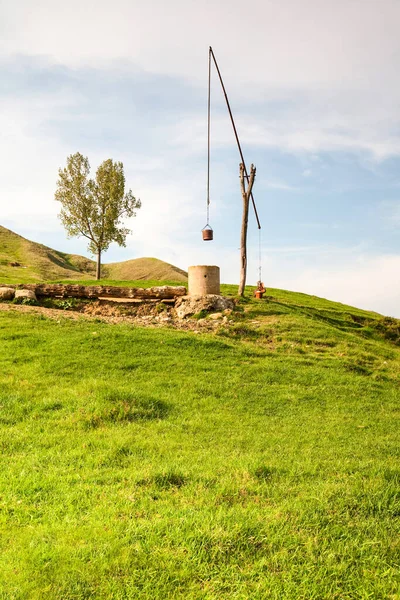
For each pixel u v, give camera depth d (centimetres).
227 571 435
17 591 409
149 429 896
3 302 2064
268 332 1958
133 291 2280
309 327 2059
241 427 951
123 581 422
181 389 1173
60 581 421
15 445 793
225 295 2555
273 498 588
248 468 679
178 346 1539
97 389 1073
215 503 570
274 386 1272
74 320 1816
